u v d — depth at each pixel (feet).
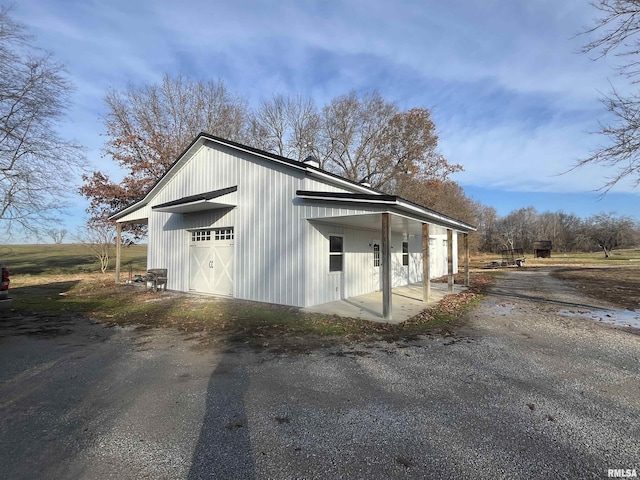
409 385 13.58
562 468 8.38
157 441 9.57
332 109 104.94
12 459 8.74
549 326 24.17
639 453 9.03
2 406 11.84
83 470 8.28
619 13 19.54
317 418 10.88
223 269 38.01
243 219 35.32
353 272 38.60
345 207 27.53
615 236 159.53
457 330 23.06
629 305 32.89
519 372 15.08
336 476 8.03
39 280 57.11
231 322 24.94
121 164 79.20
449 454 8.93
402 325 24.22
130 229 77.30
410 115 100.83
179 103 84.89
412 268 56.75
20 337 21.47
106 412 11.35
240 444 9.39
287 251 31.48
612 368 15.60
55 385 13.71
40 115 40.98
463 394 12.73
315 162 35.65
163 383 13.88
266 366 15.89
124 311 29.68
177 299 35.70
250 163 34.81
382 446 9.30
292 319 25.71
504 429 10.20
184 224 42.63
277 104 101.40
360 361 16.60
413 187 100.94
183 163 42.83
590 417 10.96
